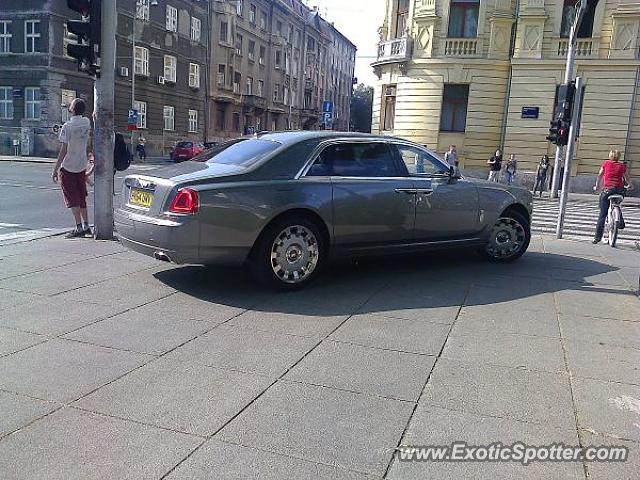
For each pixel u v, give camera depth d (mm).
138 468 2822
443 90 27312
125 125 40781
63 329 4707
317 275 6730
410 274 7059
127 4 39875
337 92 91562
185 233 5461
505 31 26500
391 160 6797
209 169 5914
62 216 11477
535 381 3975
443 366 4184
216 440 3094
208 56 50094
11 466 2814
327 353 4359
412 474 2848
